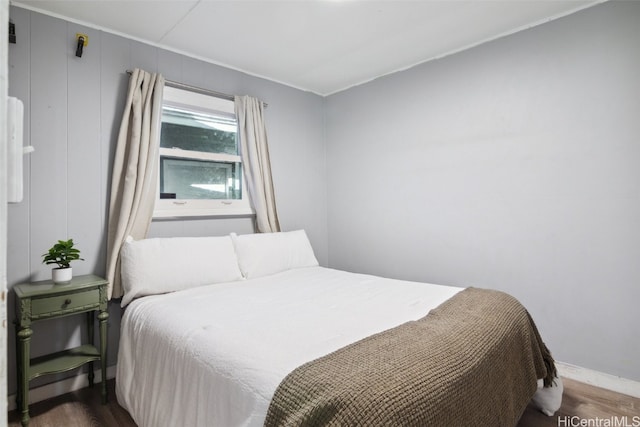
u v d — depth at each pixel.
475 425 1.11
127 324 1.91
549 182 2.32
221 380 1.21
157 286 2.15
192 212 2.72
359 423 0.86
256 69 3.09
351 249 3.54
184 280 2.25
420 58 2.91
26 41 2.04
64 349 2.13
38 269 2.06
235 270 2.51
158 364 1.57
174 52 2.67
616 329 2.09
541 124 2.35
